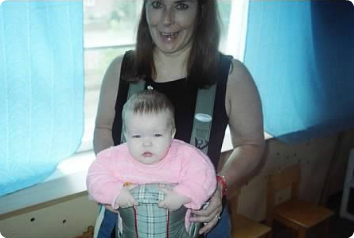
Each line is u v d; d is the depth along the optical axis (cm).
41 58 129
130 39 177
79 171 167
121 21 172
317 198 277
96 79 174
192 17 103
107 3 165
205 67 106
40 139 137
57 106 138
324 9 204
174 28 101
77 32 135
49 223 151
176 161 92
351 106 237
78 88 142
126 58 117
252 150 114
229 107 111
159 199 87
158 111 89
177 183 92
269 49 199
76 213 159
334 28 212
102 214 113
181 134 108
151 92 96
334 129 237
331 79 222
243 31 218
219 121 108
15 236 142
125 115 92
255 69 199
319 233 240
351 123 243
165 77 112
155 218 89
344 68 225
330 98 225
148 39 112
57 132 141
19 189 143
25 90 128
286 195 253
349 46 222
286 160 241
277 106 211
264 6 189
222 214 117
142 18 112
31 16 122
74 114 144
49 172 146
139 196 87
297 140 225
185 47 109
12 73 124
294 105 216
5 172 133
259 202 238
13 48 121
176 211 90
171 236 93
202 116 107
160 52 111
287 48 203
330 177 264
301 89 215
